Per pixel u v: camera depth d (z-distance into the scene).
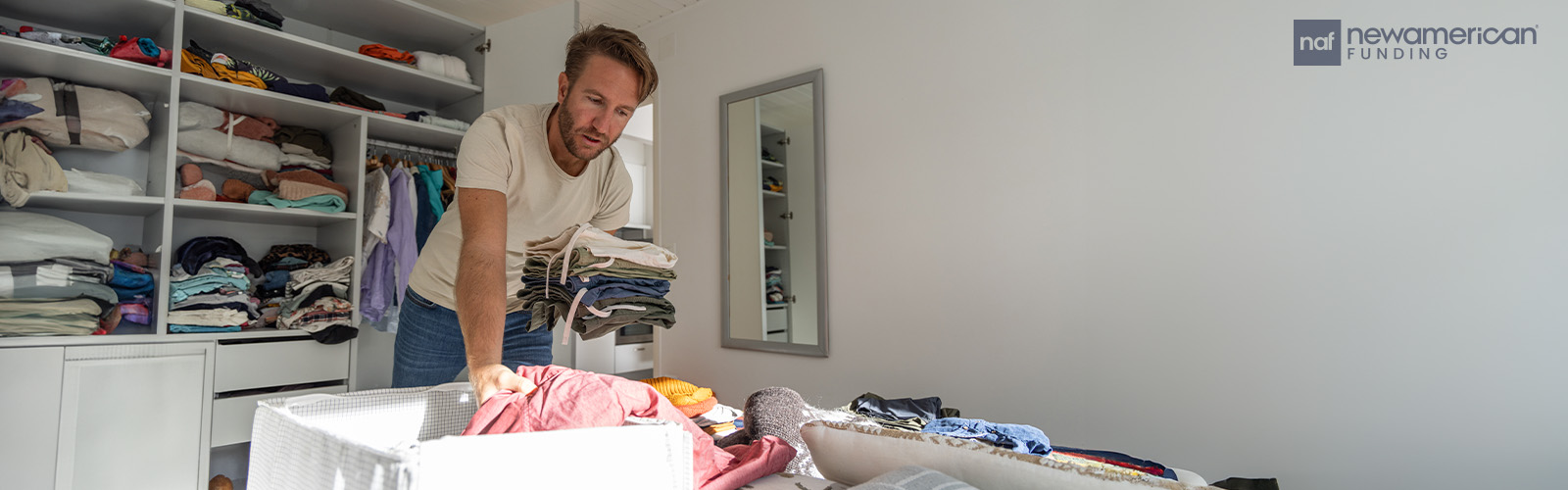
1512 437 1.74
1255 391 2.07
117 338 2.47
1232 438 2.11
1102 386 2.34
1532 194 1.73
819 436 1.01
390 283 3.11
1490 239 1.78
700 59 3.59
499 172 1.36
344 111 3.06
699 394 2.45
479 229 1.27
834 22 3.09
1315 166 2.00
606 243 1.30
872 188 2.93
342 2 3.19
